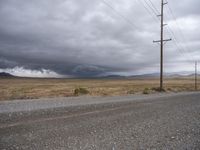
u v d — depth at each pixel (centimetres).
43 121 1075
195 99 2609
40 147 717
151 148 730
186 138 860
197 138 865
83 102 1956
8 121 1057
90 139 807
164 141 812
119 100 2209
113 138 825
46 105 1686
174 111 1550
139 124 1075
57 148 711
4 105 1697
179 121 1191
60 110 1409
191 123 1149
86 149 706
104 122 1087
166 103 2056
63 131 903
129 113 1382
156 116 1316
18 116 1180
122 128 980
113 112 1401
